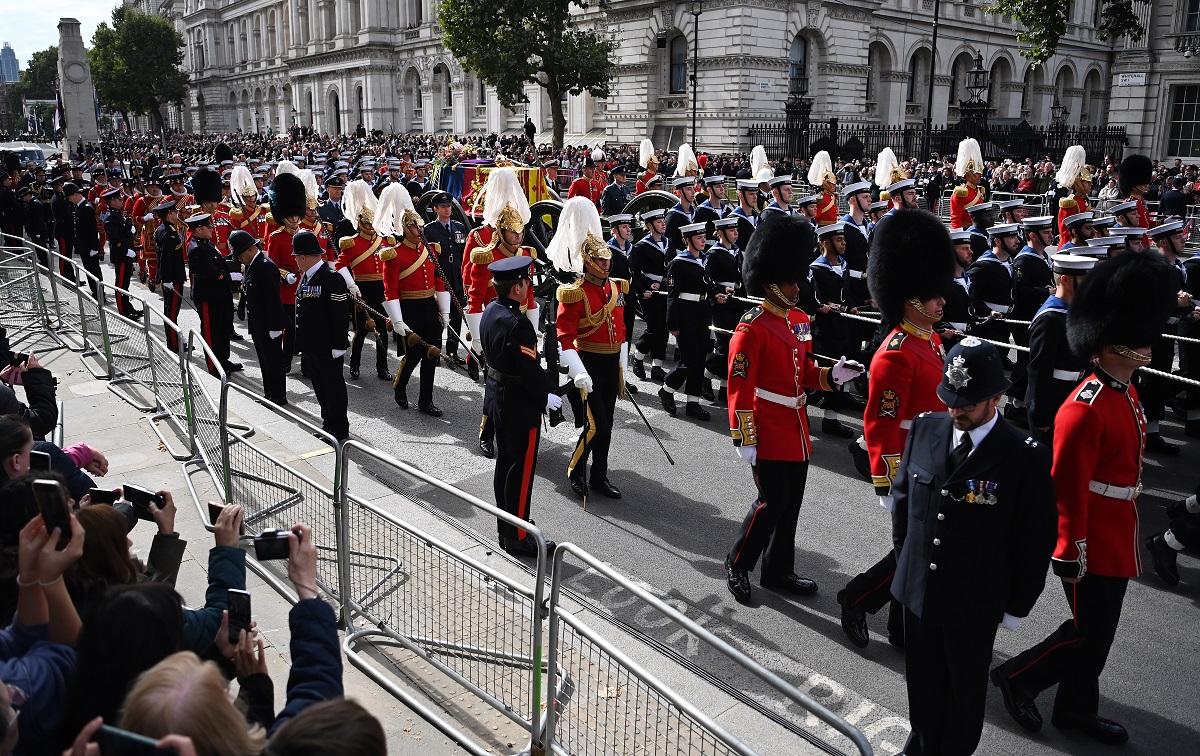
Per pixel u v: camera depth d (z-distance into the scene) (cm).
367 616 509
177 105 9044
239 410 945
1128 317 420
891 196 1117
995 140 3394
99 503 368
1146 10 2992
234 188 1452
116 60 8438
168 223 1258
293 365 1170
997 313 934
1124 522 434
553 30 3716
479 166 1661
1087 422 424
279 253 1084
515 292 623
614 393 737
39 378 596
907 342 515
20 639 303
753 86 3822
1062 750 436
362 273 1064
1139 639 534
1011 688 453
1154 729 451
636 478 778
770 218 555
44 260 1745
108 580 336
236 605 325
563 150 3656
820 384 554
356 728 212
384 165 2441
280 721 280
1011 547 380
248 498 629
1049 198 1856
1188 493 736
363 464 791
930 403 509
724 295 940
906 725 452
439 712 445
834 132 3388
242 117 9500
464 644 462
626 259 1031
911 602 395
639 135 4241
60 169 2288
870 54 4447
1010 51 5078
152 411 924
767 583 589
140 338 970
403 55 6425
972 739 397
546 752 399
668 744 379
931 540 388
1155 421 827
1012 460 375
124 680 276
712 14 3847
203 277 1056
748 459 551
